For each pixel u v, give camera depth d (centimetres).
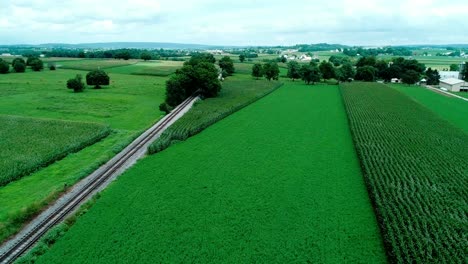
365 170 4234
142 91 11238
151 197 3691
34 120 6581
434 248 2723
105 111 8069
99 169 4512
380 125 6650
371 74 16388
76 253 2773
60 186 3928
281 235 3020
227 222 3212
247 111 8312
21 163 4447
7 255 2766
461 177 4125
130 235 3005
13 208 3459
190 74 9531
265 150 5272
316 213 3388
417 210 3312
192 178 4191
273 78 15838
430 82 15550
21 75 15125
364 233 3069
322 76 15800
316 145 5556
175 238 2962
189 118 6988
